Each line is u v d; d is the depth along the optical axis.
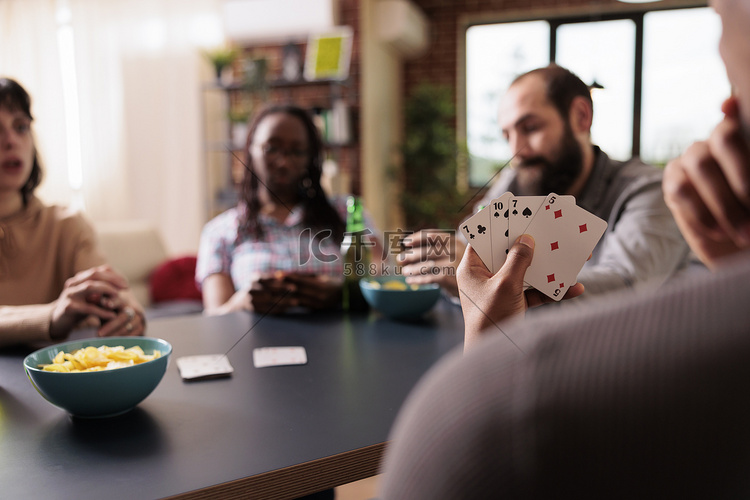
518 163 0.72
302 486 0.54
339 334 1.02
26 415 0.67
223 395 0.72
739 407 0.21
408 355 0.89
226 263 1.69
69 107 3.80
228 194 3.91
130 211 4.01
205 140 3.93
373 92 3.93
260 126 1.62
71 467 0.53
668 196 0.31
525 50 4.17
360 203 1.28
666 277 0.67
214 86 3.76
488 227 0.49
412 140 4.11
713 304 0.22
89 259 1.33
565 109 0.69
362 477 0.58
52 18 3.69
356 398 0.71
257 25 3.66
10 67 3.64
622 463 0.22
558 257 0.50
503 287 0.45
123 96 3.93
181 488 0.49
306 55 3.82
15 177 1.23
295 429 0.62
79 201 3.86
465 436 0.24
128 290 1.06
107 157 3.90
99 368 0.68
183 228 4.13
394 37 3.89
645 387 0.22
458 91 4.39
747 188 0.27
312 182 1.61
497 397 0.23
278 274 1.20
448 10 4.32
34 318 0.96
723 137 0.27
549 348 0.23
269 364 0.84
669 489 0.22
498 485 0.23
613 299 0.25
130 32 3.91
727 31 0.24
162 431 0.62
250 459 0.55
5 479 0.51
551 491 0.22
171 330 1.06
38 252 1.30
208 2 3.98
